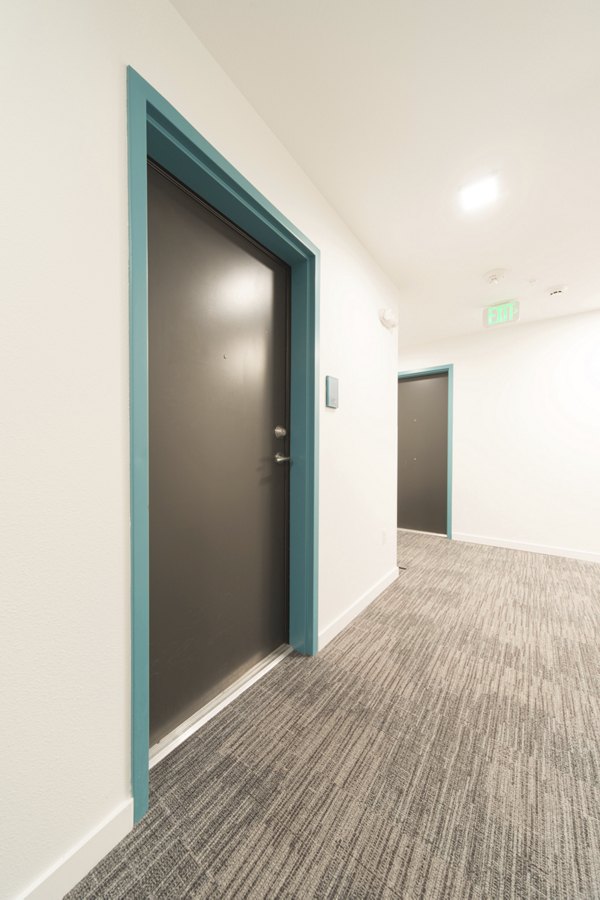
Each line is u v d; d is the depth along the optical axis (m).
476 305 2.98
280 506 1.71
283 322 1.69
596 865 0.80
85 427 0.76
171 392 1.14
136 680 0.86
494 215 1.84
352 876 0.78
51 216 0.69
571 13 0.95
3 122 0.62
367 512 2.22
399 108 1.25
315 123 1.31
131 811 0.86
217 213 1.30
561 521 3.26
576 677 1.48
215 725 1.21
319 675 1.49
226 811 0.92
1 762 0.64
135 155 0.84
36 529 0.68
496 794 0.97
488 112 1.26
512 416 3.50
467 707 1.31
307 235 1.58
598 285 2.62
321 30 1.00
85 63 0.74
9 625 0.65
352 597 2.04
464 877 0.77
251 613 1.53
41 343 0.69
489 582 2.61
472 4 0.94
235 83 1.16
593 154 1.44
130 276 0.85
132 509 0.86
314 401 1.63
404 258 2.26
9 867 0.65
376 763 1.06
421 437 4.12
